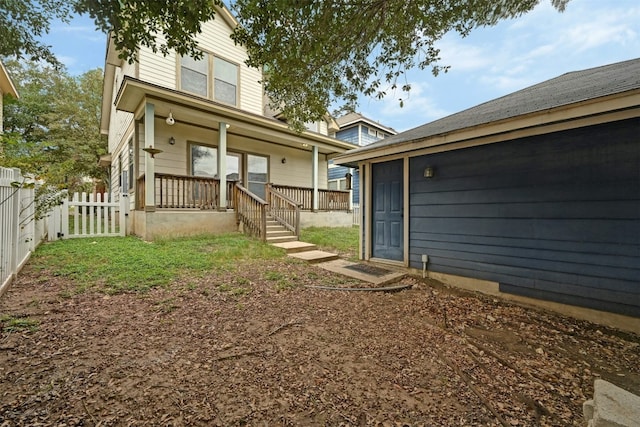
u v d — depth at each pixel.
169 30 2.72
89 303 2.91
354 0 2.96
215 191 8.08
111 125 13.65
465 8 3.23
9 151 6.60
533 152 3.74
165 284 3.61
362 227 6.00
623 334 2.92
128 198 7.76
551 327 3.06
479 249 4.26
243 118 8.48
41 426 1.41
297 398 1.75
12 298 2.91
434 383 1.97
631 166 3.04
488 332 2.88
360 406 1.71
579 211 3.38
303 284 4.13
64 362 1.94
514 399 1.83
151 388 1.75
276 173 11.16
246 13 3.05
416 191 5.06
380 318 3.10
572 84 4.31
